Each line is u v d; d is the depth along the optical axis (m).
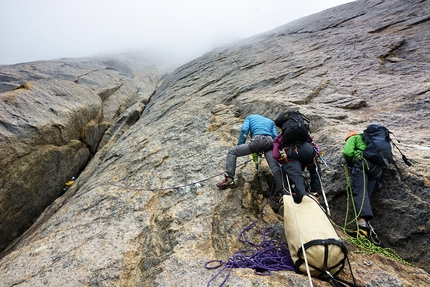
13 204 8.12
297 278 2.48
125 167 6.51
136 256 3.50
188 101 10.34
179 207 4.25
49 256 3.78
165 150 6.50
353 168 3.66
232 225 3.69
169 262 3.09
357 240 3.24
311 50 11.19
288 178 3.70
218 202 4.10
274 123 4.41
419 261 3.09
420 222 3.22
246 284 2.50
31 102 9.29
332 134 4.93
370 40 10.18
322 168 4.31
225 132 6.50
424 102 5.61
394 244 3.32
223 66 13.48
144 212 4.40
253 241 3.42
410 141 4.54
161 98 13.08
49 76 14.45
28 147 8.27
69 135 10.12
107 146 11.28
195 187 4.64
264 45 14.26
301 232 2.61
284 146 3.77
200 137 6.60
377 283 2.50
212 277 2.73
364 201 3.36
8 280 3.43
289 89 8.02
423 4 11.38
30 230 7.56
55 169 9.55
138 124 10.55
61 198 8.31
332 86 7.57
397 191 3.54
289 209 2.86
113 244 3.75
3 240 8.13
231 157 4.19
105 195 5.24
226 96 9.38
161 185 5.02
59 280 3.25
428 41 8.88
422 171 3.54
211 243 3.38
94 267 3.36
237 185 4.39
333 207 3.96
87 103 11.78
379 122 5.44
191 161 5.57
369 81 7.48
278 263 2.85
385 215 3.52
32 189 8.69
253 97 8.35
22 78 13.37
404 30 10.20
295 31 14.75
